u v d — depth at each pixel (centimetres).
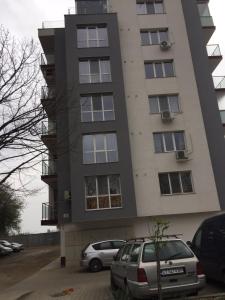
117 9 2723
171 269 805
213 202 2264
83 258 1811
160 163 2320
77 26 2561
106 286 1230
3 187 858
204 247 1004
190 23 2738
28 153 803
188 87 2523
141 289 785
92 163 2200
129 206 2130
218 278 933
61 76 2555
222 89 2761
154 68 2586
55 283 1508
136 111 2430
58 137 950
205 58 2645
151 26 2691
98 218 2100
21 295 1272
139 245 869
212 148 2431
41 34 2691
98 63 2480
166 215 2242
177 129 2411
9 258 3578
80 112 2288
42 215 2402
